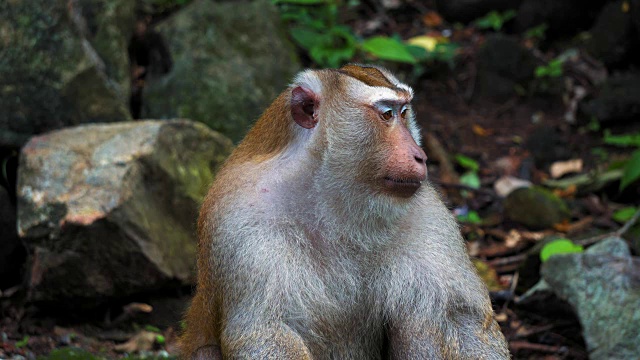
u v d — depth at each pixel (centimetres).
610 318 1005
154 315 1063
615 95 1551
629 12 1633
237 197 702
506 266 1239
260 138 752
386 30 1784
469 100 1634
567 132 1562
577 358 1055
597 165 1481
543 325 1112
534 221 1330
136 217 1011
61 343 1002
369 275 714
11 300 1064
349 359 727
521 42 1703
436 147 1486
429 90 1653
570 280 1050
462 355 713
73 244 995
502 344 729
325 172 699
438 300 712
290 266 688
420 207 731
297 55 1527
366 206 698
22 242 1063
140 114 1328
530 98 1636
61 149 1059
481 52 1648
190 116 1314
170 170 1086
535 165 1501
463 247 750
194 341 785
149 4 1472
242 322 677
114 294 1027
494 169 1484
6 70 1141
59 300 1022
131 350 1005
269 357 665
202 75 1334
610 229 1299
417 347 710
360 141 693
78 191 1013
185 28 1364
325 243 705
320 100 708
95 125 1118
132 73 1366
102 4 1277
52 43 1165
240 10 1407
